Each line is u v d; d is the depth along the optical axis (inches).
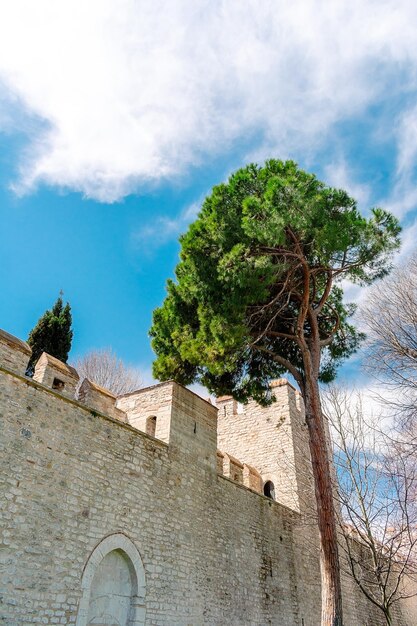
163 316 566.9
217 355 490.6
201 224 503.5
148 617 386.6
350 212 460.8
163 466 470.3
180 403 533.6
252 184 488.1
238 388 594.6
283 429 810.8
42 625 305.7
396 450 545.0
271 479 771.4
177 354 555.5
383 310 591.2
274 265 457.4
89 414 408.2
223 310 472.4
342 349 601.6
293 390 876.0
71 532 349.7
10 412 341.7
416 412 541.0
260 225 424.5
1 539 302.5
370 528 549.6
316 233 442.0
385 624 904.9
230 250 479.8
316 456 444.5
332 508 424.5
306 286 483.5
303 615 604.7
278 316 552.1
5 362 365.4
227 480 570.3
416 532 543.8
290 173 473.1
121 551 389.7
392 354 569.6
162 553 426.3
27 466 337.7
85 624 332.8
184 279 518.3
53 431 368.5
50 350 802.8
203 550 480.1
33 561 315.9
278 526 641.0
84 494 373.1
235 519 554.9
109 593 369.1
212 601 464.8
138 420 532.4
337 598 383.6
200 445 540.1
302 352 488.7
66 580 332.2
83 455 386.3
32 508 329.1
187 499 486.0
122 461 423.5
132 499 416.8
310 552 686.5
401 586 1027.9
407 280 590.9
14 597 296.5
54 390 382.9
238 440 845.2
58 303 870.4
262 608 535.2
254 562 556.7
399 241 455.8
